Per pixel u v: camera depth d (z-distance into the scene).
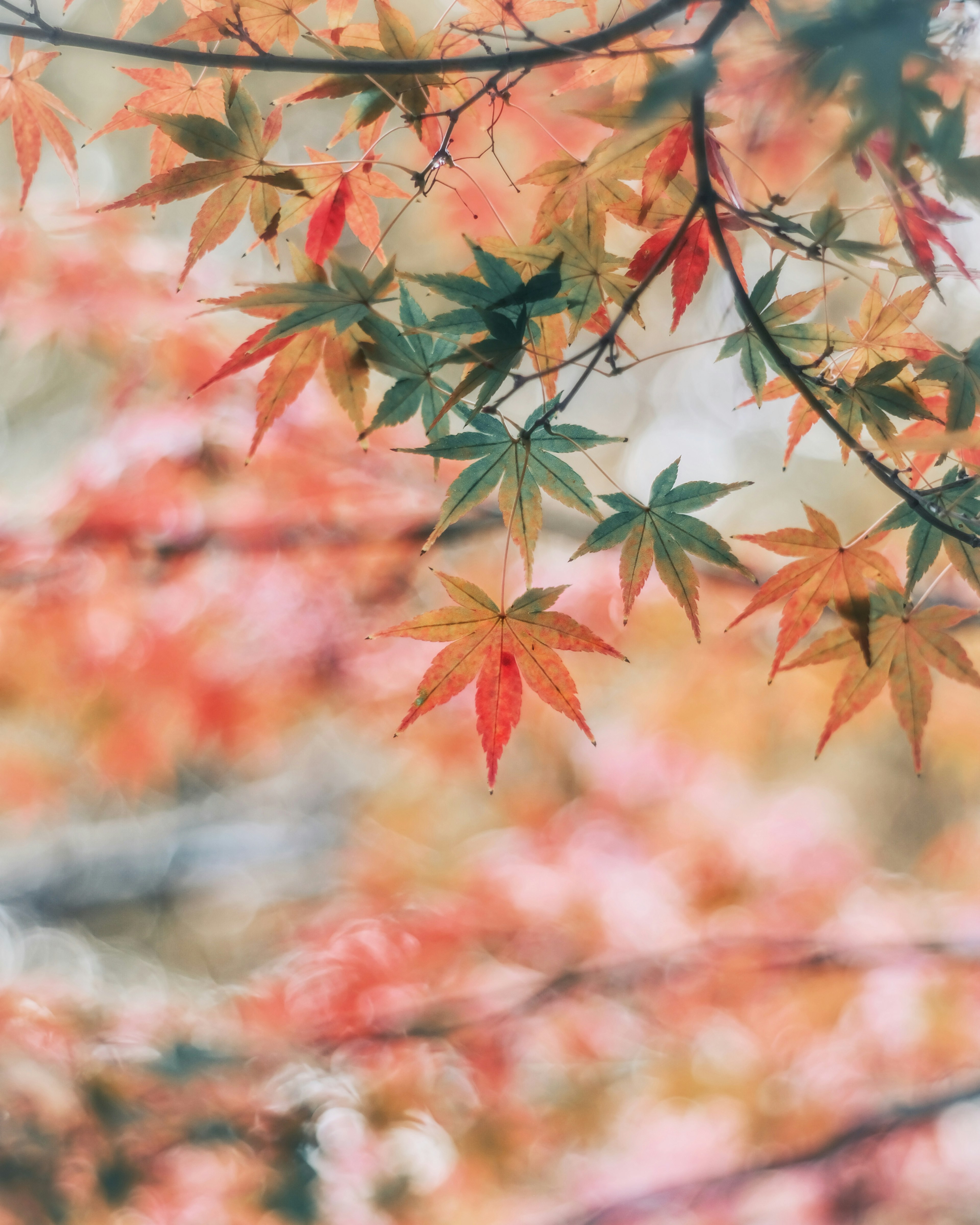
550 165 1.36
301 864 8.59
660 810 5.06
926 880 6.12
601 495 1.29
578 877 4.45
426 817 5.84
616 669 4.66
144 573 3.31
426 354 1.41
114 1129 2.90
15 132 1.61
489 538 3.91
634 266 1.38
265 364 3.35
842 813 8.39
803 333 1.34
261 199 1.47
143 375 3.47
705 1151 4.45
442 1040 3.62
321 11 4.87
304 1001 3.61
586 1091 4.08
